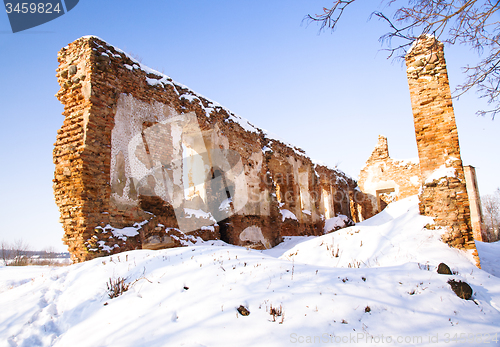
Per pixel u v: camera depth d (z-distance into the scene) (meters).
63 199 7.45
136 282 4.62
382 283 4.55
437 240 7.68
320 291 4.18
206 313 3.68
